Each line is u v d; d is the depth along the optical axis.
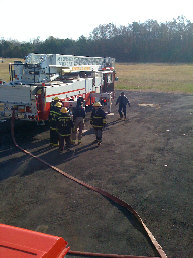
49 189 6.30
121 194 6.06
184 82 30.70
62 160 8.06
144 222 5.05
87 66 14.88
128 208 5.45
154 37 92.75
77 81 12.45
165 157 8.23
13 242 2.46
